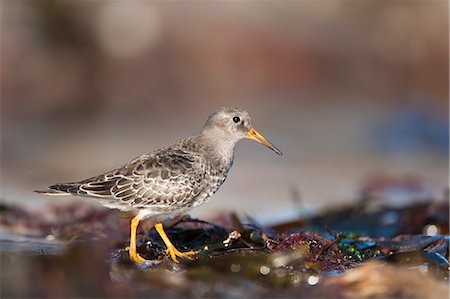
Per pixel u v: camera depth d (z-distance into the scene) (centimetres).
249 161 1833
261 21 3027
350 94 2886
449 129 2147
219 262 734
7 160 1809
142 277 710
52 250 834
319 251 778
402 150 2039
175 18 2909
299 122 2386
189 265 761
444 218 1153
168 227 928
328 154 1945
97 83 2684
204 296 676
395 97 2823
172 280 704
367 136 2156
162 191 888
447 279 755
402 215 1176
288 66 2941
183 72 2817
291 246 781
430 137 2117
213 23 2962
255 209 1253
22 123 2392
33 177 1595
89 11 2734
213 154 945
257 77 2892
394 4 2952
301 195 1412
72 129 2314
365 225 1158
